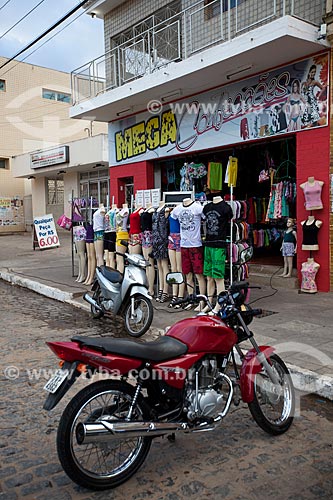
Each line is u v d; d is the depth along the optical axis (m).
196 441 3.57
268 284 9.62
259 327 6.28
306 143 8.91
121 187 14.43
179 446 3.49
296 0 9.10
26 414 4.05
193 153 11.80
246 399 3.50
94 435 2.90
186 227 7.36
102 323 7.34
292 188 9.77
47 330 6.89
